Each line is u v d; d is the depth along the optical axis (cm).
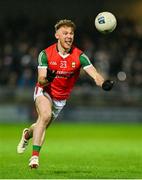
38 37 7712
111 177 2092
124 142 4297
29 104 6512
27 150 3484
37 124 2116
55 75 2159
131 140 4500
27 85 6831
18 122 6475
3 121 6462
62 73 2197
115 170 2370
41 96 2152
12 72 7169
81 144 4088
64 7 7969
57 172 2252
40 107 2123
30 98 6531
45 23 7919
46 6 7969
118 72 7269
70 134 5078
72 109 6569
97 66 7150
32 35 7750
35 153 2103
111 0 8019
